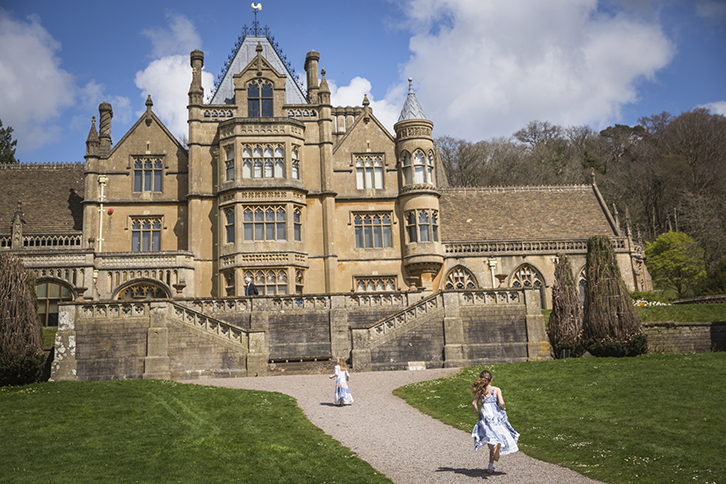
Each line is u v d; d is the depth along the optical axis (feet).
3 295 79.15
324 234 137.59
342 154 144.36
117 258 124.16
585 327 93.40
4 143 216.95
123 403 64.59
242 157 135.33
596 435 49.16
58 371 86.99
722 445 44.80
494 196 158.71
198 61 142.72
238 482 40.32
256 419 57.62
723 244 181.27
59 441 50.26
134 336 88.89
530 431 51.90
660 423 51.47
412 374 84.69
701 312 118.73
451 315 95.55
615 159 301.43
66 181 148.25
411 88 149.79
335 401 65.16
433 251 138.62
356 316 104.42
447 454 45.52
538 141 312.50
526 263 142.31
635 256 149.79
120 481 40.37
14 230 128.36
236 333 89.25
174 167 140.26
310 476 41.24
